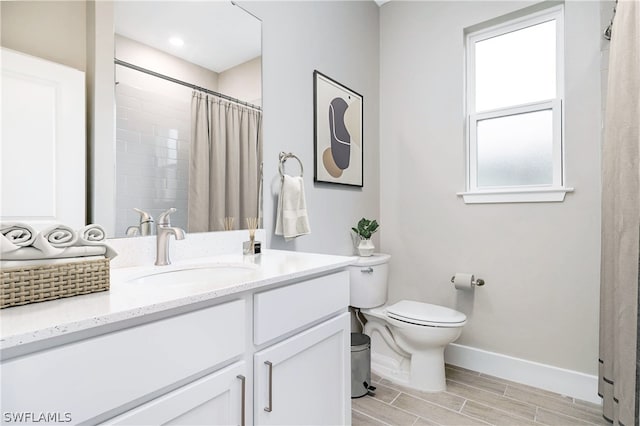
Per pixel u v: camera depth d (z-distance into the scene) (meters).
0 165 0.85
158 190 1.20
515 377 2.01
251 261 1.23
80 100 1.00
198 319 0.75
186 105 1.29
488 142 2.21
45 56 0.93
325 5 2.03
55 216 0.94
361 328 2.32
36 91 0.91
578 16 1.84
